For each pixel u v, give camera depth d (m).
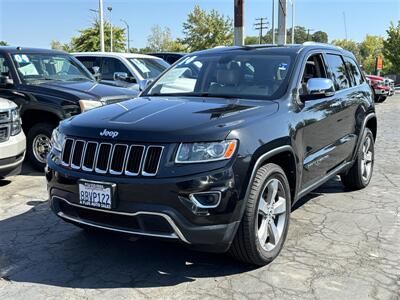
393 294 3.51
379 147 9.77
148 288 3.63
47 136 7.28
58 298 3.49
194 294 3.53
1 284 3.71
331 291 3.55
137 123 3.66
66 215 3.88
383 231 4.80
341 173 5.99
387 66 55.44
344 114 5.48
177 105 4.14
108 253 4.29
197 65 5.16
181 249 4.35
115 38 42.25
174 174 3.36
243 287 3.62
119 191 3.47
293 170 4.25
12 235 4.74
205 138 3.42
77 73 8.72
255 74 4.74
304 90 4.65
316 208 5.57
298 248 4.36
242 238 3.66
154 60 11.23
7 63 7.77
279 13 15.50
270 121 3.92
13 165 6.25
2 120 6.08
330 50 5.66
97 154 3.63
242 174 3.49
